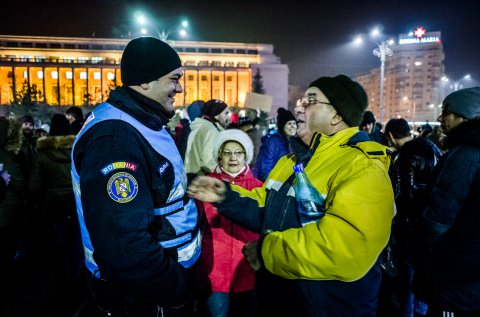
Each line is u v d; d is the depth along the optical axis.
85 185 1.61
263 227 1.94
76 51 70.38
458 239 2.22
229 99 70.69
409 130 4.48
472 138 2.19
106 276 1.75
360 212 1.54
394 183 3.51
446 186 2.21
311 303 1.71
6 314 3.79
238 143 3.16
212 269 2.92
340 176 1.66
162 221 1.80
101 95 65.19
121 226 1.57
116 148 1.64
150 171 1.77
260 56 72.12
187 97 69.06
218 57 72.06
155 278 1.64
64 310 3.88
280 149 5.32
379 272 1.85
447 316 2.28
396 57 99.06
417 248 2.45
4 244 3.81
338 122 1.86
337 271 1.58
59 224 4.20
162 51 1.84
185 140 4.56
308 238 1.59
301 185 1.76
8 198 3.77
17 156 3.98
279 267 1.67
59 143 4.09
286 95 69.81
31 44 69.88
